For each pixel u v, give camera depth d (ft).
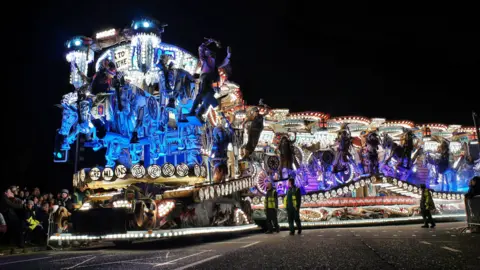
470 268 17.83
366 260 21.07
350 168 72.59
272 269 19.03
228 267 20.26
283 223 62.23
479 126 49.08
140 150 50.60
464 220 73.00
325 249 26.99
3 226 38.88
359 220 67.31
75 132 52.34
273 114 72.59
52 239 42.16
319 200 66.44
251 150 61.62
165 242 44.39
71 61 54.75
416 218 69.72
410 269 17.92
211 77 49.26
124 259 26.81
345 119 74.79
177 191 40.81
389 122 79.30
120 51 54.19
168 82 47.14
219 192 45.62
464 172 86.28
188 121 48.52
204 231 40.68
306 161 73.97
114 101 48.03
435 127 85.05
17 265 26.08
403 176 77.46
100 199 48.96
